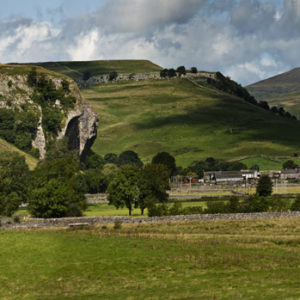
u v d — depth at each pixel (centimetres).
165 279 7262
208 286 6769
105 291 6744
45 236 10356
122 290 6769
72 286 7044
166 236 10381
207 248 9162
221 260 8231
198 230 11325
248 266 7850
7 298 6581
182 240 9912
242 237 10325
